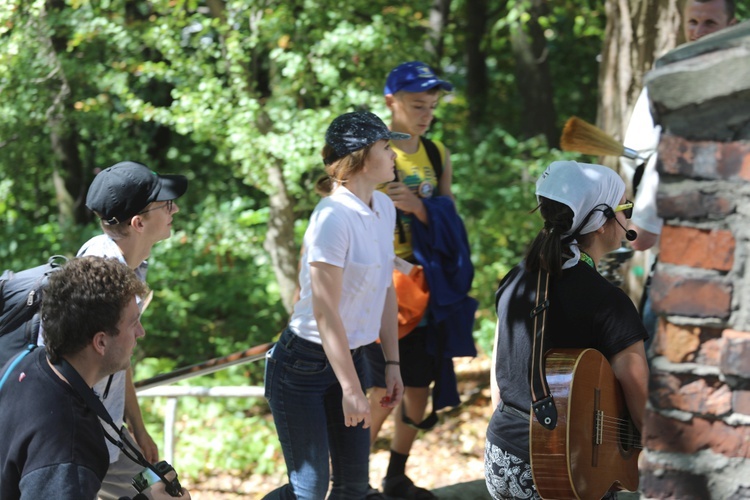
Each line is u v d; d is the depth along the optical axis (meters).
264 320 11.01
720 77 2.04
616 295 2.89
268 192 8.91
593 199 2.95
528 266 2.99
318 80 8.95
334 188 3.66
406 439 4.61
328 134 3.63
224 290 10.85
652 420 2.23
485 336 9.57
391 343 3.96
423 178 4.52
